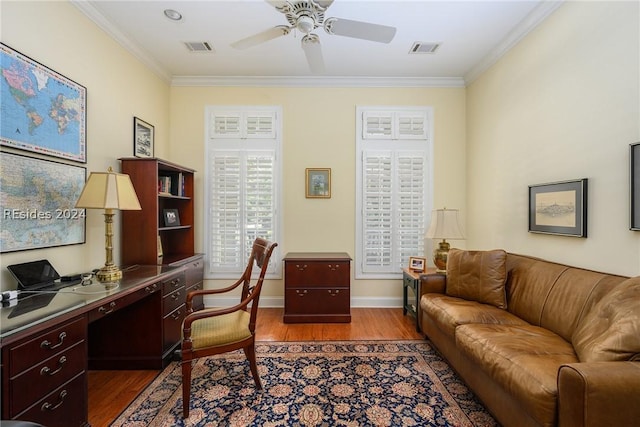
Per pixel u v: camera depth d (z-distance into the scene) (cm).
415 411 179
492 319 212
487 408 174
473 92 355
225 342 188
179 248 352
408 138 375
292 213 373
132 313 229
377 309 368
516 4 232
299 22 189
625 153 175
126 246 267
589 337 143
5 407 115
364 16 247
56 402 136
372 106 373
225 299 371
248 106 371
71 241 213
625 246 175
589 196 199
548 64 236
